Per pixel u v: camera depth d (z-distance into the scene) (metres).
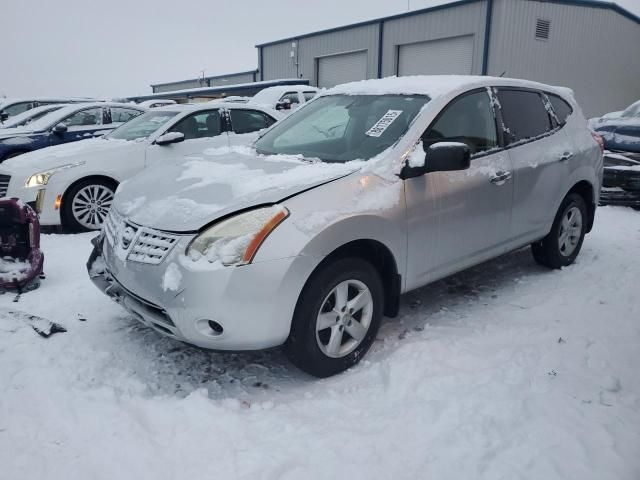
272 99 11.80
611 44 20.77
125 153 6.35
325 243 2.71
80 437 2.35
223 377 2.99
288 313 2.66
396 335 3.45
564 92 4.75
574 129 4.59
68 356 3.07
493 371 2.94
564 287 4.24
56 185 5.98
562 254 4.64
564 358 3.07
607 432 2.40
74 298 3.99
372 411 2.63
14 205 4.10
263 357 3.23
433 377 2.88
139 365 3.07
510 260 4.98
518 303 3.94
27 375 2.81
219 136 6.89
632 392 2.74
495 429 2.43
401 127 3.37
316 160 3.38
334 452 2.29
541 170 4.07
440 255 3.40
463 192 3.42
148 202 3.02
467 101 3.65
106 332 3.43
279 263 2.58
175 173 3.36
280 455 2.26
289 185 2.82
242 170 3.20
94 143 6.71
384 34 21.02
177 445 2.33
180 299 2.58
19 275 4.07
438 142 3.22
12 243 4.18
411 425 2.49
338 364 2.96
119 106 9.68
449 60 18.98
